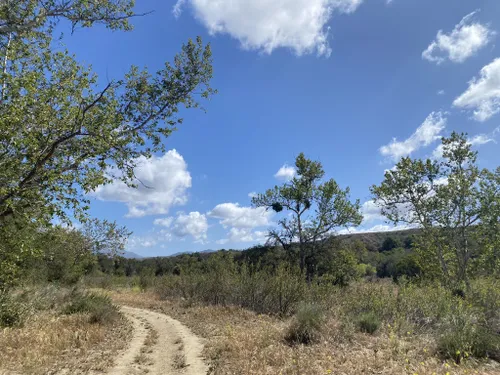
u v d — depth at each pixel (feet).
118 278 130.52
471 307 32.37
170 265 145.38
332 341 29.66
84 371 23.68
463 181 48.80
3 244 31.50
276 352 26.86
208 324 43.42
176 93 45.29
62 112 26.58
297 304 47.21
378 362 23.03
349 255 84.12
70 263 75.41
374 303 38.04
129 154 33.91
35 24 30.32
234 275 61.46
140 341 35.12
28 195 25.20
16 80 24.48
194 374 23.50
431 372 20.67
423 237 53.21
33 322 38.37
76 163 27.71
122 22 36.11
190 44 46.24
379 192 55.62
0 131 23.58
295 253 85.25
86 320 41.65
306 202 86.94
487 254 44.88
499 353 25.18
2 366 23.40
